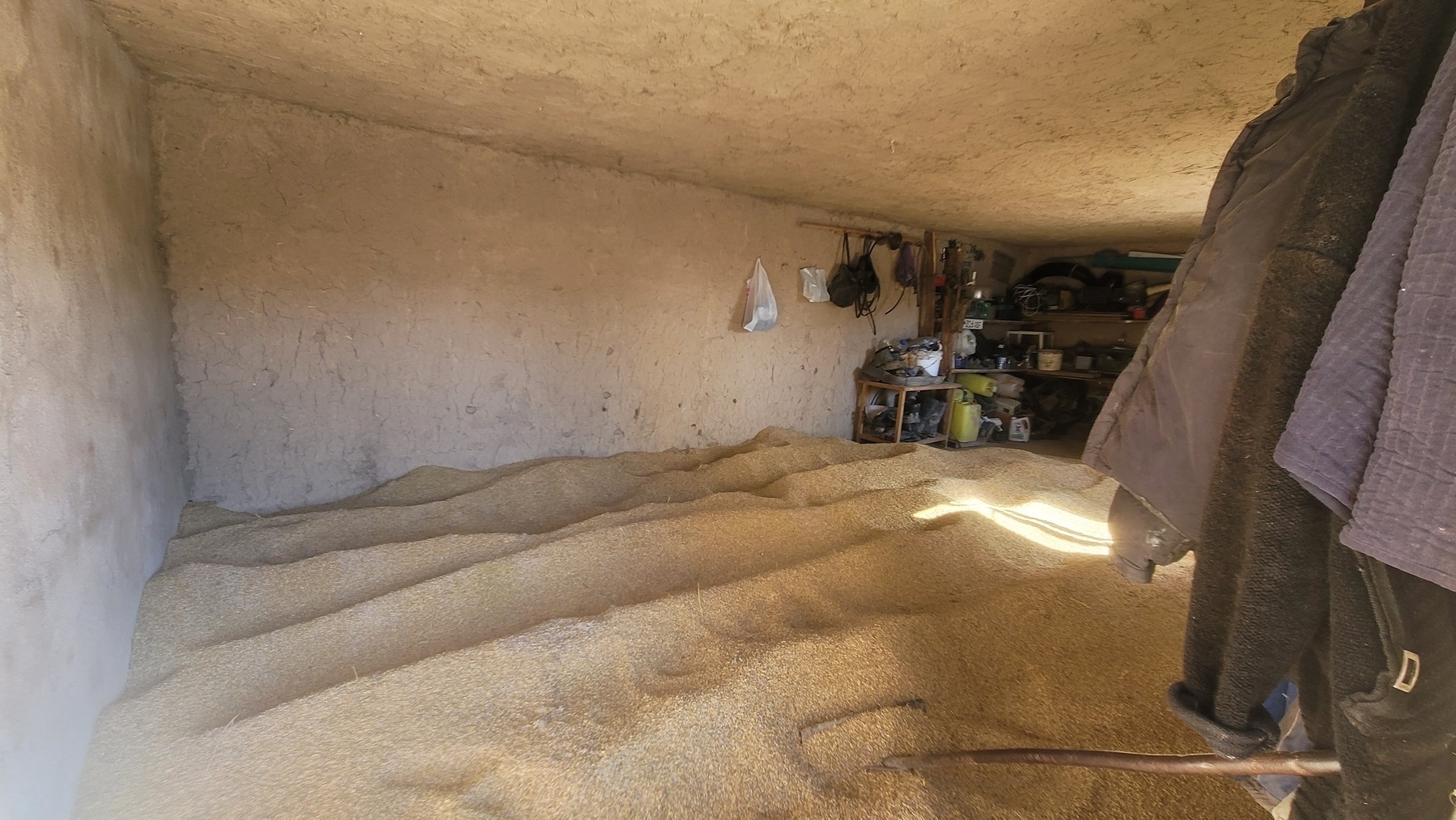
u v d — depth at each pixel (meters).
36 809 1.04
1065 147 2.71
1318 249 0.60
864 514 2.81
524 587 2.07
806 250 4.36
